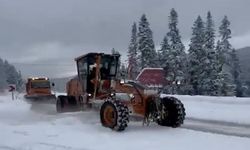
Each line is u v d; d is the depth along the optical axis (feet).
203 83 154.30
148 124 39.14
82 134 34.86
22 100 88.43
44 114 50.98
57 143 31.07
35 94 85.56
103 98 44.04
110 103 36.96
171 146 29.76
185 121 45.85
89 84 47.62
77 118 43.73
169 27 166.91
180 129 37.06
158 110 38.37
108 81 44.16
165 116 39.04
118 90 40.16
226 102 64.69
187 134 34.58
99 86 45.32
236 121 45.32
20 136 34.09
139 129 37.24
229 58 176.76
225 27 182.09
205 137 33.22
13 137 33.65
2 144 31.07
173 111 38.60
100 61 47.19
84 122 41.60
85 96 47.60
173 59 159.02
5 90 154.51
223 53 163.73
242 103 62.69
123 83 40.04
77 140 32.27
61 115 47.65
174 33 165.27
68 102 49.26
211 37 159.74
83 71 48.47
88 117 44.55
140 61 162.81
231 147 29.40
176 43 163.84
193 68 157.58
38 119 45.57
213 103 64.95
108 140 32.27
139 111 38.27
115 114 36.09
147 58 162.61
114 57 48.26
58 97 50.08
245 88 204.13
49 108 61.11
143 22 165.48
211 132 37.47
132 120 39.42
